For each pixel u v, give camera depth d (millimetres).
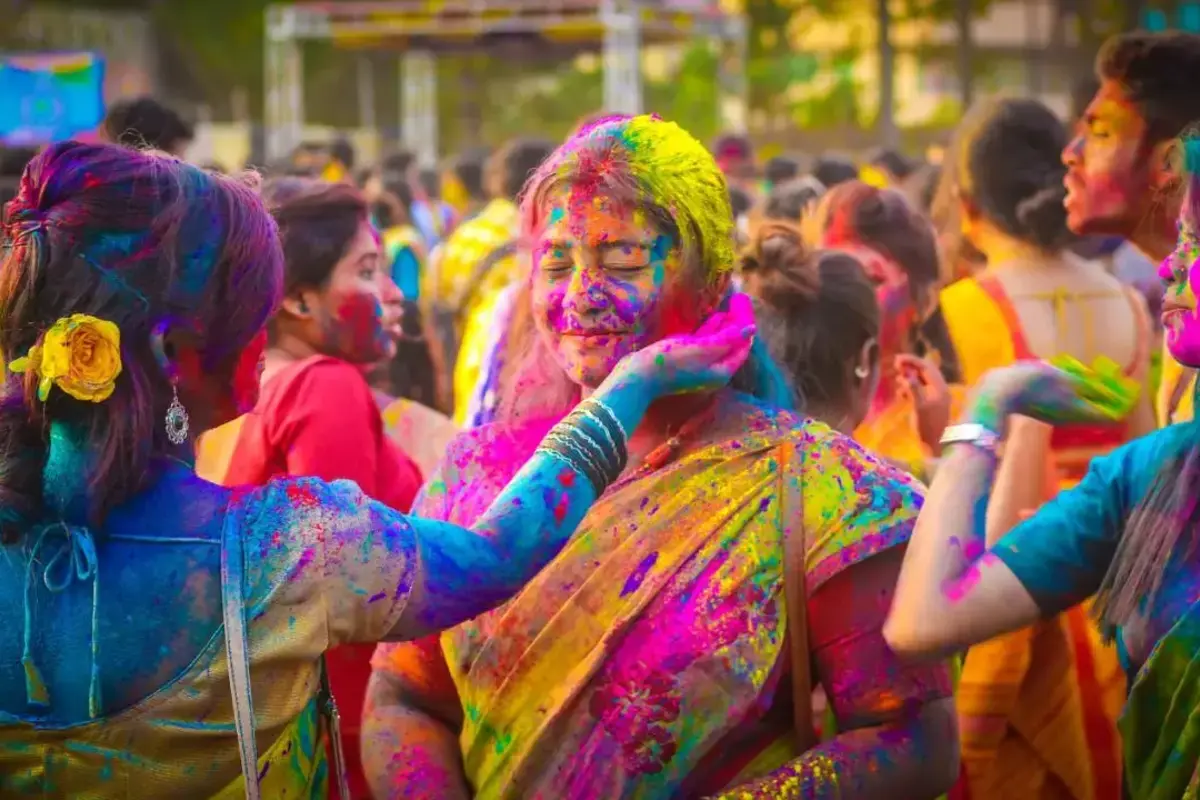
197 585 1725
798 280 2852
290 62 21953
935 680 2055
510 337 2625
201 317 1767
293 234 3084
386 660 2293
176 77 33625
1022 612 1998
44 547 1731
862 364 2893
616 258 2070
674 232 2080
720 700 1999
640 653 2016
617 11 20422
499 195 6832
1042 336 3527
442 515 2240
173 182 1752
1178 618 1893
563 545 1865
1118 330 3572
